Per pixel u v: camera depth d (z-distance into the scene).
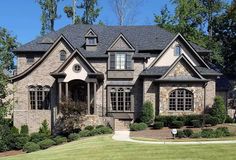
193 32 57.69
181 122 38.12
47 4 62.12
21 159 26.50
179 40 43.38
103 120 40.00
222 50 59.78
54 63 43.75
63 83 42.25
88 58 43.75
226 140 28.77
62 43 43.81
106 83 43.75
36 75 43.81
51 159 25.06
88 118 39.72
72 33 47.91
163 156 23.52
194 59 43.31
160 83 40.62
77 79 40.94
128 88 43.69
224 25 60.25
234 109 49.22
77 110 38.97
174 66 40.69
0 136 35.41
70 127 39.09
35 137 37.03
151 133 35.19
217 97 40.53
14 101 41.91
